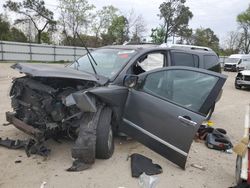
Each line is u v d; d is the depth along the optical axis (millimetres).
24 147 5012
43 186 3971
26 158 4746
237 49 71875
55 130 4746
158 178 4363
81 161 4496
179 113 4469
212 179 4562
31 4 48875
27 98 4871
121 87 4891
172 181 4367
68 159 4789
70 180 4168
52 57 34594
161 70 4898
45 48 33812
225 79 4660
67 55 35812
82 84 4812
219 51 69625
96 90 4527
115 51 5938
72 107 4594
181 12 54031
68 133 4945
